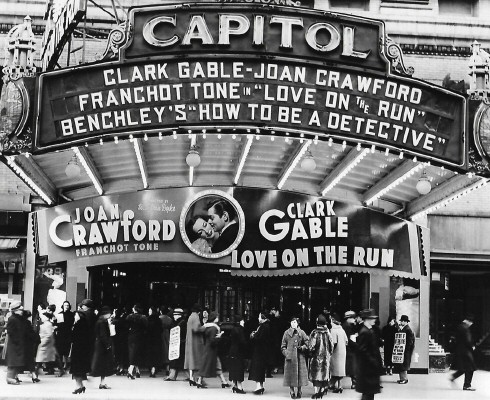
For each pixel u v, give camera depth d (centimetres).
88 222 2050
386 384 2028
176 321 1998
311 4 2619
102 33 2308
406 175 1802
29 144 1502
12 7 2428
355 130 1515
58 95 1509
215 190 2102
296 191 2144
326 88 1503
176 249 2078
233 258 2105
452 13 2667
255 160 2000
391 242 2100
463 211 2528
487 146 1566
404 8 2641
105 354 1725
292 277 2516
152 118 1492
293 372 1680
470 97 1577
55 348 1950
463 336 1917
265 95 1492
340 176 1912
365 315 1381
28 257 2300
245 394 1736
